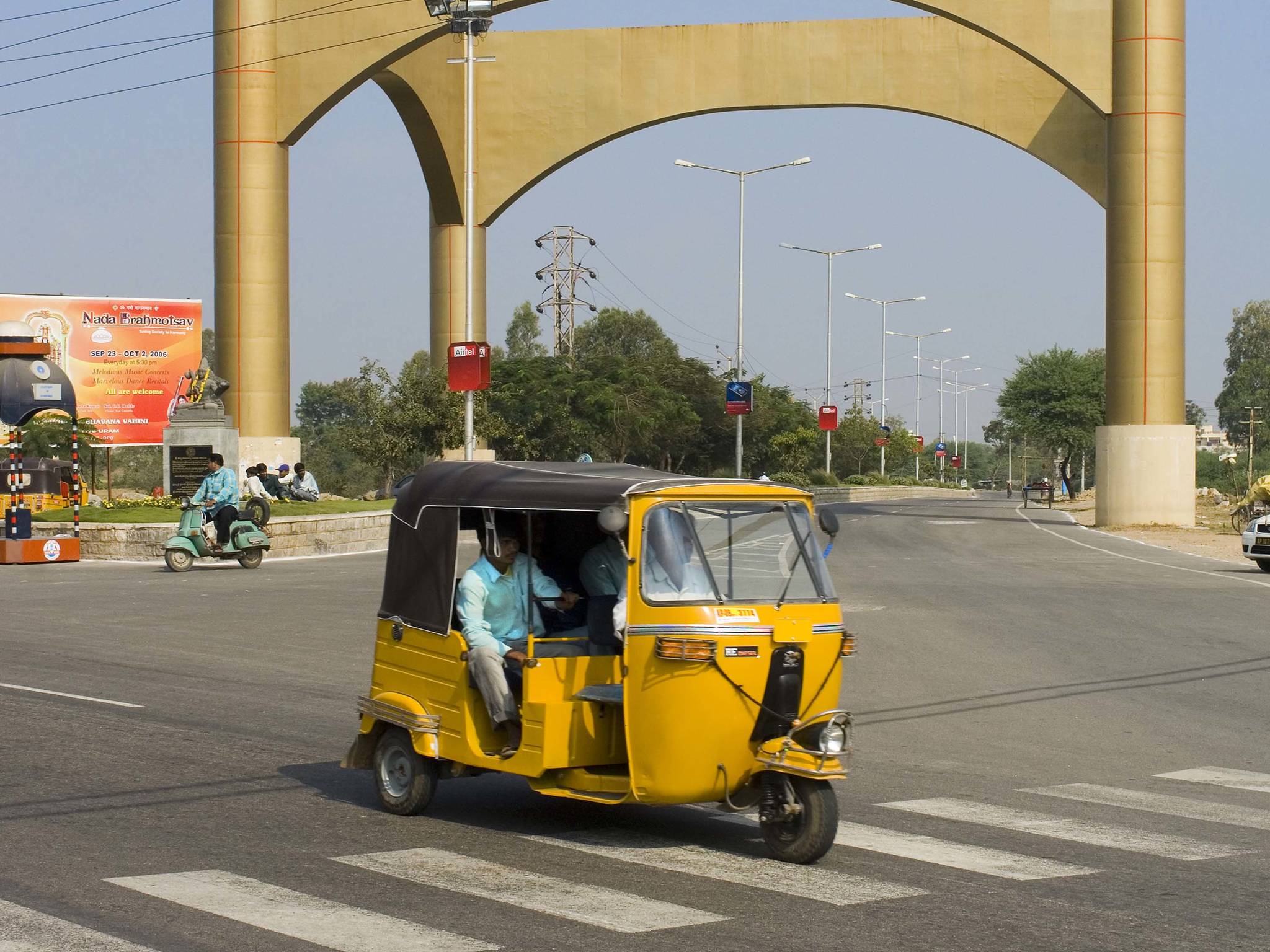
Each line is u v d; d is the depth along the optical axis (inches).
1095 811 341.1
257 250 1679.4
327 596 877.2
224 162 1684.3
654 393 2728.8
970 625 741.3
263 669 570.9
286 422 1711.4
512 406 2586.1
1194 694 530.0
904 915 253.8
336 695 509.7
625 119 2085.4
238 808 339.9
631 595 298.0
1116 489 1706.4
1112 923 249.3
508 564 330.6
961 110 2028.8
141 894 261.9
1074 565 1174.3
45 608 799.7
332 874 280.1
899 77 2039.9
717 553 302.7
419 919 247.8
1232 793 364.2
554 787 312.8
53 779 366.9
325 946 230.8
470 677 322.3
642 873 283.1
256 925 242.7
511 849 303.9
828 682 306.7
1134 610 820.0
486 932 240.4
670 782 294.7
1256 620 770.8
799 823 291.1
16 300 2094.0
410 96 1915.6
